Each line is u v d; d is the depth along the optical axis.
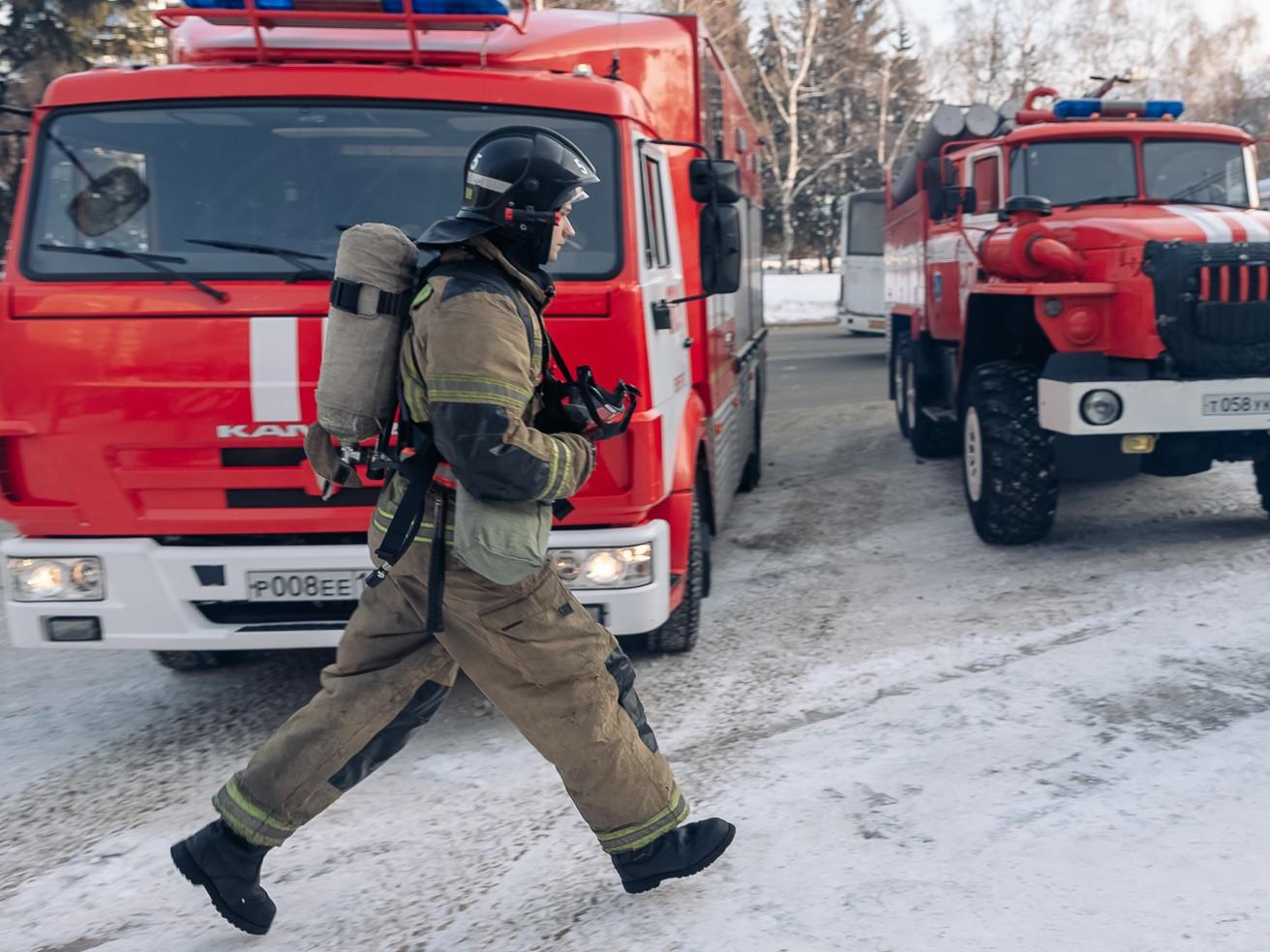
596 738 2.81
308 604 4.19
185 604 4.09
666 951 2.79
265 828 2.85
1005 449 6.42
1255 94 43.47
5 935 3.07
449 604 2.72
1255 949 2.62
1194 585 5.48
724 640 5.24
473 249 2.65
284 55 4.43
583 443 2.71
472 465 2.49
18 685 5.08
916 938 2.74
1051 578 5.90
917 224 9.95
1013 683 4.37
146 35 26.94
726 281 4.59
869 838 3.25
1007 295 7.16
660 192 4.84
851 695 4.42
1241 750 3.64
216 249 4.08
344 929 3.01
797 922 2.86
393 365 2.69
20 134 4.29
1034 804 3.38
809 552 6.86
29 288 4.01
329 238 4.17
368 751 2.91
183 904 3.19
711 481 5.65
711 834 2.96
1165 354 5.98
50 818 3.76
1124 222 6.39
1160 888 2.89
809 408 14.13
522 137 2.67
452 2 4.39
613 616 4.15
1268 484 6.77
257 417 3.97
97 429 4.01
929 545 6.84
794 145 37.44
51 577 4.09
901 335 11.20
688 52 5.59
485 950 2.87
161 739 4.39
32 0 25.98
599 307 4.04
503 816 3.60
